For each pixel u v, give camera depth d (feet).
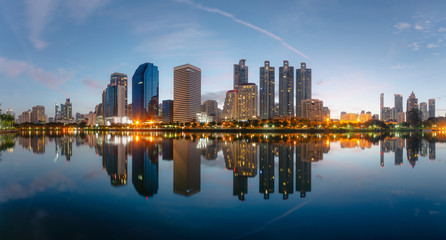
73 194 75.20
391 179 96.68
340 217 57.16
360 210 61.62
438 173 108.99
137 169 120.98
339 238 46.91
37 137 452.76
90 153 188.24
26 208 62.64
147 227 51.65
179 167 128.57
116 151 204.13
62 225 52.54
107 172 111.75
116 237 47.21
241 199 70.74
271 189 82.23
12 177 99.30
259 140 378.53
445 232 49.19
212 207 64.03
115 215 58.18
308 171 115.75
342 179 97.45
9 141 326.24
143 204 66.08
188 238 46.78
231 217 57.16
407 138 437.17
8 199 69.92
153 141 344.69
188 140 375.66
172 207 63.98
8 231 49.60
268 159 158.40
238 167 128.88
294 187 84.99
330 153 190.29
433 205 65.05
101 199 70.38
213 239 46.34
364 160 151.33
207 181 95.14
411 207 63.62
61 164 134.41
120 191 78.84
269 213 59.72
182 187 84.84
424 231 49.75
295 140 374.43
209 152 200.54
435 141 342.03
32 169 118.01
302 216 57.72
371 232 49.39
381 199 70.38
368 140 370.32
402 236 47.70
